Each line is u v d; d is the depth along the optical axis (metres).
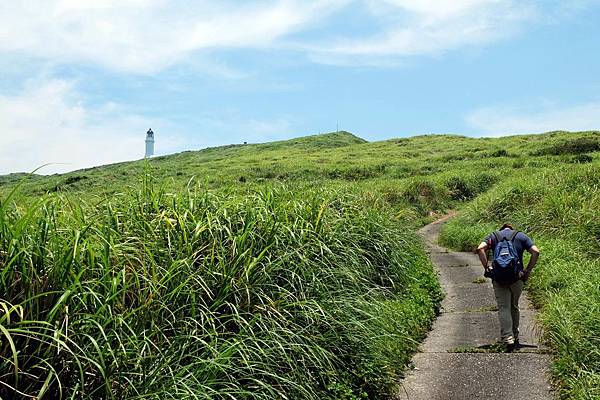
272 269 6.39
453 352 8.05
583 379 6.12
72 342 4.00
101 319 4.54
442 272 13.84
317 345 5.90
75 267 4.79
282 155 53.34
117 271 5.27
